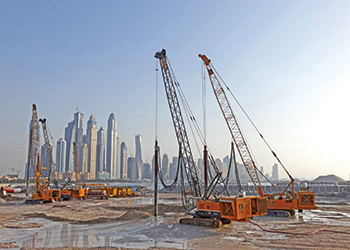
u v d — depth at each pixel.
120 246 18.56
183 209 41.69
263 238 20.19
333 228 24.06
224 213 24.09
